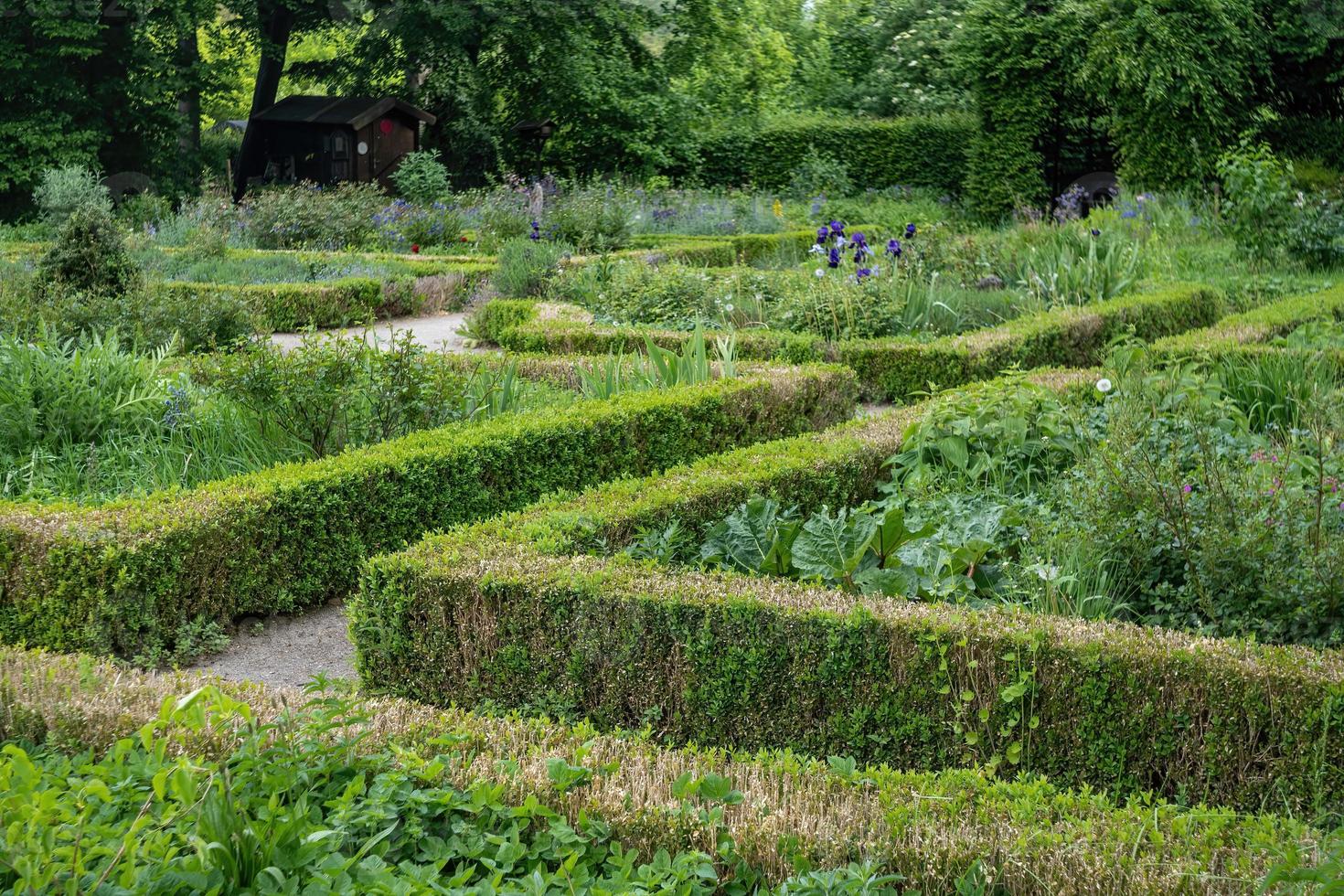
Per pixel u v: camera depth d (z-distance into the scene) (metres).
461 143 32.53
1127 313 11.62
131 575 5.14
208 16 30.44
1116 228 18.22
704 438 7.69
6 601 5.25
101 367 7.32
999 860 2.74
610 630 4.21
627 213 20.62
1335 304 11.34
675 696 4.16
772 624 4.03
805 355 10.51
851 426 6.97
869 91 36.25
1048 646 3.77
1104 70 23.88
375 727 3.41
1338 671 3.56
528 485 6.72
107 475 6.70
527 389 8.30
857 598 4.17
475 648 4.42
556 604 4.28
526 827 2.97
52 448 6.98
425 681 4.52
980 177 26.19
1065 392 7.66
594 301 12.98
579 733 3.48
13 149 27.27
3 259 13.45
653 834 2.91
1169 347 8.87
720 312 11.91
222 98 35.97
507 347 11.32
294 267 16.56
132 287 10.55
